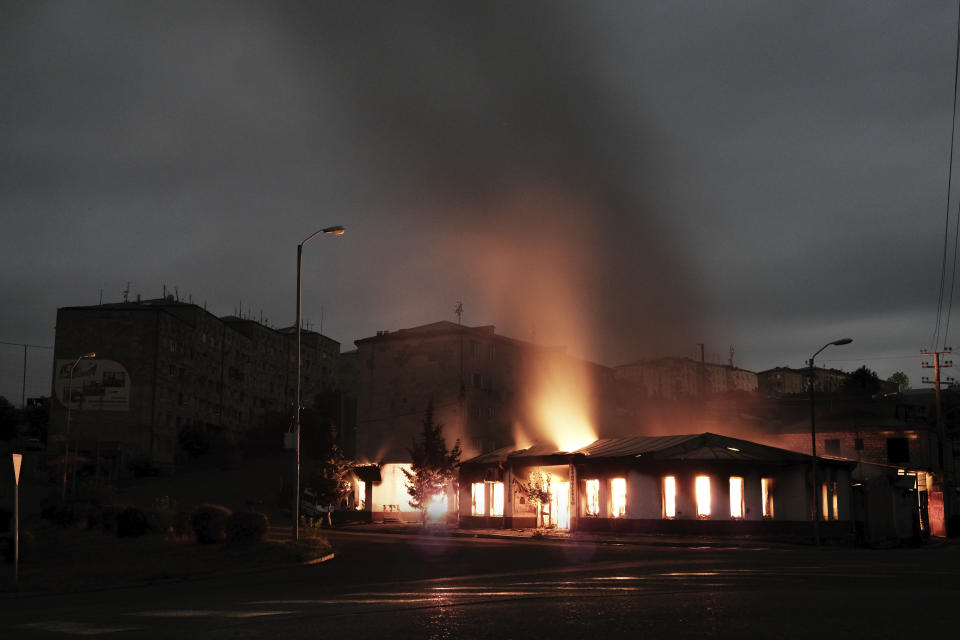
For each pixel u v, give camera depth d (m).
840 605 11.77
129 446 84.19
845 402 78.06
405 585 16.02
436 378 67.50
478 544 35.38
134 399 85.06
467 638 9.18
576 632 9.50
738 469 41.41
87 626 10.98
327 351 131.25
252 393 110.38
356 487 60.41
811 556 25.05
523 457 48.34
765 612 11.08
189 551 27.25
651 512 42.38
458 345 67.19
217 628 10.31
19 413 100.25
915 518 47.00
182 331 92.19
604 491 44.47
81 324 86.19
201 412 96.31
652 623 10.14
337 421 98.00
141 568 22.06
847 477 44.19
